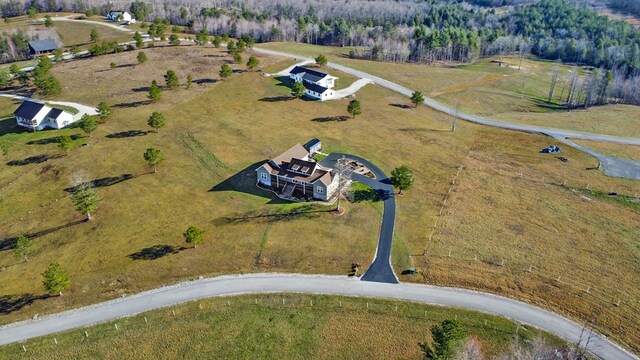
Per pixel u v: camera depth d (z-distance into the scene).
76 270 64.19
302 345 52.62
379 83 138.00
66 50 164.75
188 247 68.00
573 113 125.50
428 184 83.88
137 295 59.88
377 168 88.81
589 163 91.81
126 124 104.38
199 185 83.12
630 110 129.75
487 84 149.88
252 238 69.50
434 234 70.31
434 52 186.12
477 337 53.28
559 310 56.88
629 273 62.34
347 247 67.75
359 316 56.41
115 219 74.38
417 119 112.94
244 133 101.75
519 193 81.25
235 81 131.00
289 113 112.81
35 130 101.81
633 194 81.06
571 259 64.94
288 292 59.88
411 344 52.59
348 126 106.69
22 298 59.94
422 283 61.50
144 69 138.38
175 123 105.69
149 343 53.09
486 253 66.12
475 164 91.19
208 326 55.12
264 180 83.12
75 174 85.88
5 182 84.38
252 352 51.81
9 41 168.12
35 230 73.00
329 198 79.12
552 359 50.06
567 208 76.94
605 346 52.03
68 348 52.81
